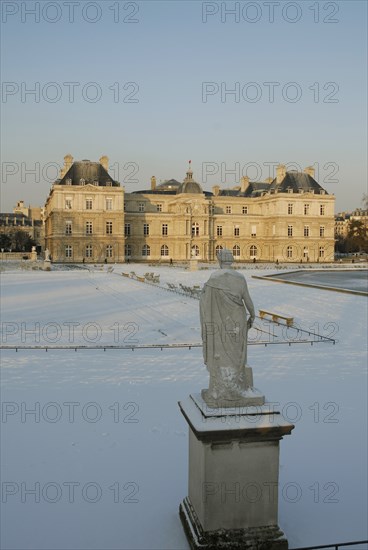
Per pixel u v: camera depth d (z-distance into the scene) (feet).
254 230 421.59
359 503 29.99
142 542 26.18
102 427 40.22
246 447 24.81
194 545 24.67
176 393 48.78
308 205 407.03
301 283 166.81
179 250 391.65
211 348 25.81
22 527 27.53
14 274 224.74
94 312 105.29
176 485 31.71
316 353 67.56
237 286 25.71
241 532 24.86
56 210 354.74
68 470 33.45
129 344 72.38
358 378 54.65
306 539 26.53
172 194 438.40
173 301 123.03
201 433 23.71
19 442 37.52
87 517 28.40
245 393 25.90
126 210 407.64
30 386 51.03
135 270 261.44
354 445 37.42
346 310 108.99
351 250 601.62
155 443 37.35
